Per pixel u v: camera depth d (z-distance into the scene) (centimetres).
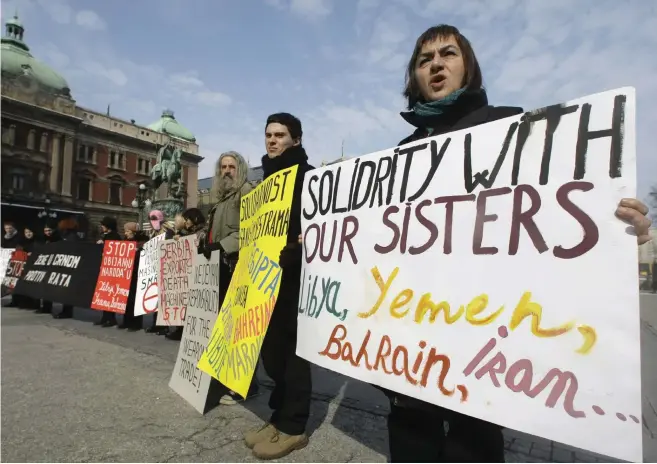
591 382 105
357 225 172
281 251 216
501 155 131
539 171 122
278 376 240
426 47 157
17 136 3806
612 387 102
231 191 316
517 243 123
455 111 153
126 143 4716
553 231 116
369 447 233
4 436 247
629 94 110
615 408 101
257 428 255
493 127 134
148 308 521
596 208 110
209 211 330
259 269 234
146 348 466
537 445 231
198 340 307
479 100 150
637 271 102
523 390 115
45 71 4338
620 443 100
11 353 438
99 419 271
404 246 152
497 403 120
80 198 4309
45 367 387
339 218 181
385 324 153
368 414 280
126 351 451
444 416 142
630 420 99
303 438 231
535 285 117
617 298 104
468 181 138
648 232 105
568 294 111
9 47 4309
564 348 110
